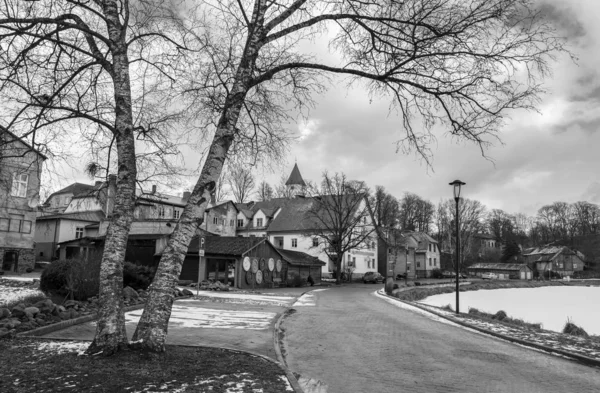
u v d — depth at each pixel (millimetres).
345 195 52906
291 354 9672
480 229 113000
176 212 50375
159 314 7074
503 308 34375
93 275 16047
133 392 5492
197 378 6262
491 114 8484
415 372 8188
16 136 8344
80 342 8672
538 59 7848
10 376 5969
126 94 7758
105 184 10633
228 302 20516
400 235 69625
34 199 10484
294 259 43688
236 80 8023
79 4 7859
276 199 72375
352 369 8352
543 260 100750
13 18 7391
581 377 8094
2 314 10688
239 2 8195
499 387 7301
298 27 8430
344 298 27734
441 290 48906
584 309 35094
